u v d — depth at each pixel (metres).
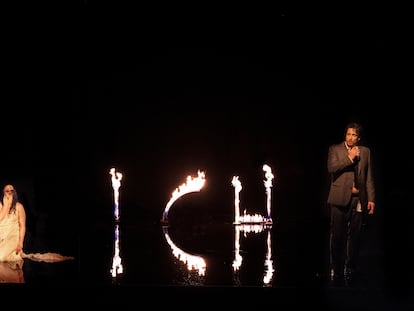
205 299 8.99
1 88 19.59
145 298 9.06
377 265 11.05
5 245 11.47
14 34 19.25
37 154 19.91
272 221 17.78
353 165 9.73
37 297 9.10
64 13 19.38
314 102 20.42
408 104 19.55
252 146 20.94
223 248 12.80
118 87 20.55
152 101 20.81
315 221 17.72
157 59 20.52
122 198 20.59
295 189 20.72
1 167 19.39
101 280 9.46
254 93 20.72
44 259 11.58
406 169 19.62
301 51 20.08
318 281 9.40
